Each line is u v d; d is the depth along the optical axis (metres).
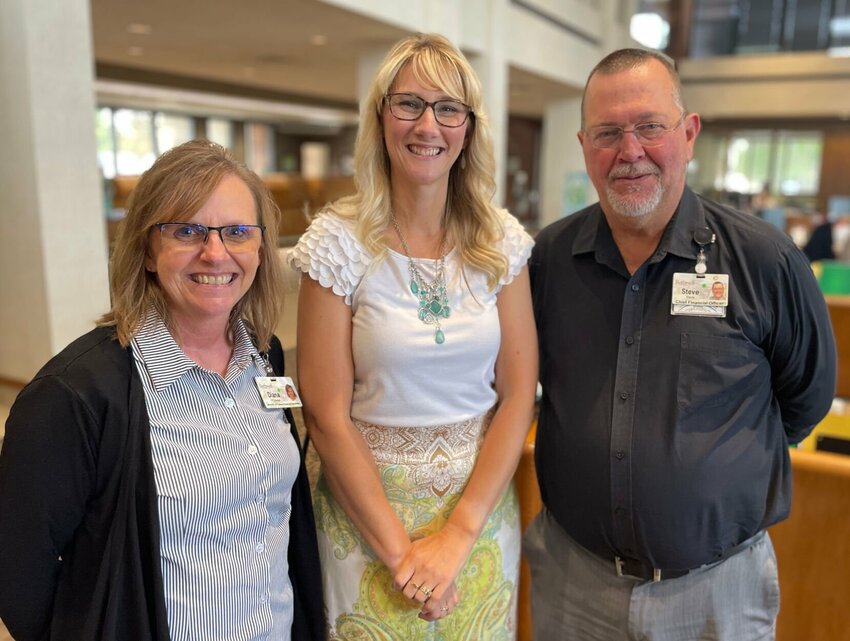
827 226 7.14
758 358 1.44
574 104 12.21
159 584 1.03
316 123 13.79
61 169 3.39
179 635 1.07
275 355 1.37
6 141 3.33
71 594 1.06
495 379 1.51
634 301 1.47
